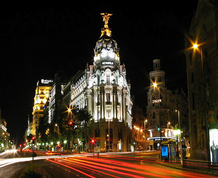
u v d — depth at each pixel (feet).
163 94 442.91
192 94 172.04
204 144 147.54
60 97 555.69
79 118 303.68
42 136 468.34
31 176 54.49
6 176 85.61
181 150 117.60
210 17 143.23
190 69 174.40
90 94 366.22
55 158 191.52
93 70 375.25
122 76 380.58
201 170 92.38
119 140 343.26
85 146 359.87
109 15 402.11
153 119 441.27
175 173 86.69
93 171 92.84
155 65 460.14
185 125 463.42
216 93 136.15
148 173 86.07
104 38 373.81
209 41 145.28
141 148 428.56
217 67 134.72
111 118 346.54
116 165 120.67
